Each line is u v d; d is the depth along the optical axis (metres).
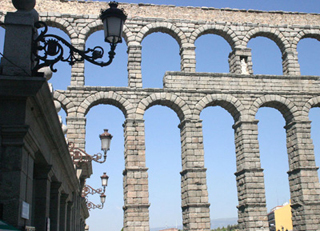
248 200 40.78
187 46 45.41
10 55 12.01
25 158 11.69
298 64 47.12
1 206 10.84
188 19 46.50
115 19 13.38
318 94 45.97
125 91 42.50
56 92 41.25
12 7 43.25
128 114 41.97
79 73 42.34
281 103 45.06
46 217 15.06
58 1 44.56
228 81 44.66
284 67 47.91
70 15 44.22
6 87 11.23
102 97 41.88
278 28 48.16
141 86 43.06
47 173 15.30
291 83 45.84
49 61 12.27
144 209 39.28
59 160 17.73
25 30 12.29
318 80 46.50
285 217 89.44
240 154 43.19
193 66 44.84
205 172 41.12
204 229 39.41
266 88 45.22
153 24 45.56
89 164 31.77
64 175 20.84
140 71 43.59
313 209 41.56
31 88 11.31
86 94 41.78
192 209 39.81
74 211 29.19
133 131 41.47
